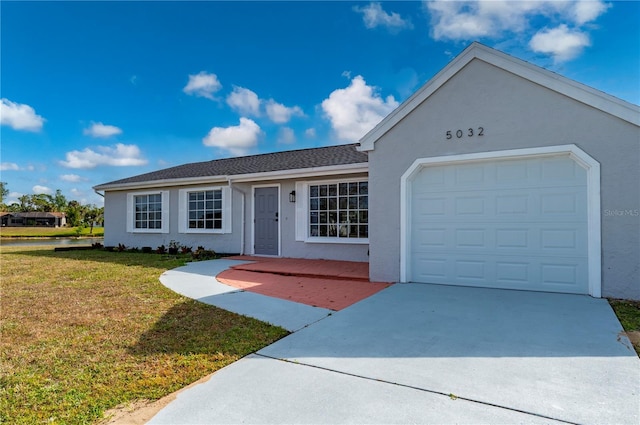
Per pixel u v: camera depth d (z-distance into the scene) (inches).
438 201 264.4
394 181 273.1
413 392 103.6
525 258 237.3
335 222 400.5
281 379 114.0
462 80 250.2
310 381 112.3
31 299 223.9
